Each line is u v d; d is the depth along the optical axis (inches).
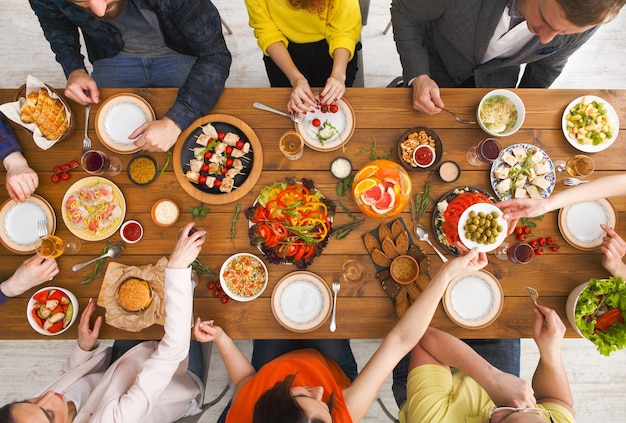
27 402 48.5
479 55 64.2
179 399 60.3
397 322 56.5
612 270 55.8
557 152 59.6
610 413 89.2
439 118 60.3
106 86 74.3
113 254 57.7
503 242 57.9
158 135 56.9
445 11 59.9
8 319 57.5
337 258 57.8
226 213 59.0
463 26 60.2
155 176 59.6
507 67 71.1
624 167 59.3
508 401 50.4
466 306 56.9
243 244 58.4
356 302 57.1
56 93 58.3
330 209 57.5
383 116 60.5
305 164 59.6
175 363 53.2
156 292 56.7
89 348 57.9
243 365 58.4
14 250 58.5
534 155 57.5
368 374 52.4
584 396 90.0
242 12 104.7
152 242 58.6
